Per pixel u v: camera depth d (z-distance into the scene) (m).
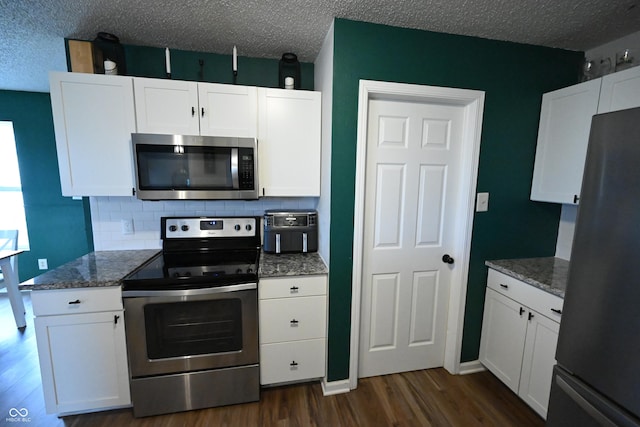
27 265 3.28
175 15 1.55
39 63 2.16
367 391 1.86
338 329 1.80
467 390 1.88
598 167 0.97
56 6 1.45
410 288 1.97
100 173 1.71
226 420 1.61
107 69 1.71
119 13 1.52
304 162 1.92
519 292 1.70
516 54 1.82
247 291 1.62
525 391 1.66
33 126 3.12
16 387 1.83
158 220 2.11
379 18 1.56
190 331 1.60
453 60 1.72
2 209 3.28
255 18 1.57
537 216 2.00
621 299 0.90
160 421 1.59
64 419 1.59
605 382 0.95
